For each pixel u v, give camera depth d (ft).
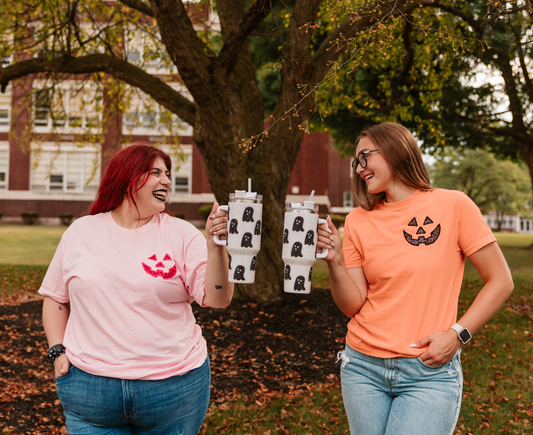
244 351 18.01
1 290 30.42
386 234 6.54
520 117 44.62
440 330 6.12
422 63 25.07
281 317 21.08
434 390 5.97
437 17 24.31
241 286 22.99
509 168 116.37
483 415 13.25
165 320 6.20
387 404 6.31
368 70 36.50
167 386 6.03
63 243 6.55
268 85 40.09
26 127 34.50
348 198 114.83
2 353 17.84
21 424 12.45
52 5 23.44
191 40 17.69
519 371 16.88
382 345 6.23
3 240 59.11
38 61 23.76
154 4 16.76
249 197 5.46
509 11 11.69
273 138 21.72
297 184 83.20
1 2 22.71
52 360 6.27
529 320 23.54
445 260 6.23
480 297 6.10
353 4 13.47
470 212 6.25
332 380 15.60
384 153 6.63
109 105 33.78
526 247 58.54
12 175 88.79
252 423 12.53
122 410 5.96
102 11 28.96
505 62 34.04
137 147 6.64
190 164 88.69
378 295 6.51
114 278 6.06
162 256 6.27
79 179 89.45
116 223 6.52
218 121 19.79
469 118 42.45
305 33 19.36
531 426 12.60
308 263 5.62
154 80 23.16
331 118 43.06
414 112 41.39
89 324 6.07
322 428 12.26
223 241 5.84
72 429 6.12
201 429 12.09
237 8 22.50
